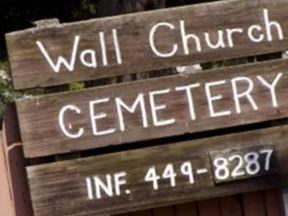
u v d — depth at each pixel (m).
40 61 6.14
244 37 6.32
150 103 6.20
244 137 6.29
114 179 6.18
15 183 6.27
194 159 6.23
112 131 6.17
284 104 6.32
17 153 6.28
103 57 6.20
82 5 16.45
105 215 6.17
